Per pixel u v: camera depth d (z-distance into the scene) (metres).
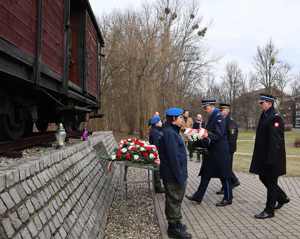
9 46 4.36
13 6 4.55
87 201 5.14
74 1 9.37
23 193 2.98
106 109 33.47
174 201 5.07
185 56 32.88
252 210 6.56
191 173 11.39
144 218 6.11
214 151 6.85
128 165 6.29
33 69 5.32
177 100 31.23
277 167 5.88
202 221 5.86
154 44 30.69
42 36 5.65
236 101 62.88
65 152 4.99
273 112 6.07
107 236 5.16
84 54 9.74
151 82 30.19
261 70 46.72
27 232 2.72
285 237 5.04
